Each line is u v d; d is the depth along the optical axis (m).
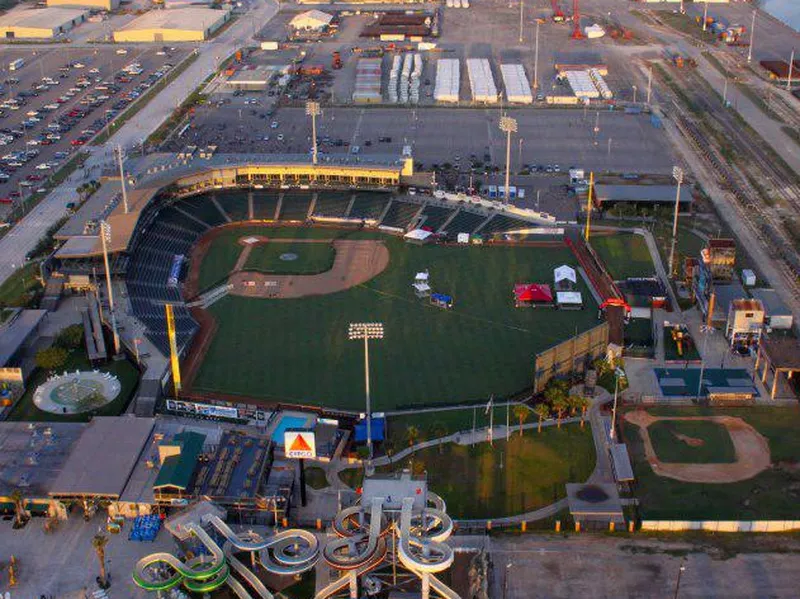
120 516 187.00
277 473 198.38
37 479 191.38
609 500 187.75
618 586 168.75
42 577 171.62
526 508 189.50
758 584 168.75
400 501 168.88
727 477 198.38
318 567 174.88
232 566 171.25
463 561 174.88
